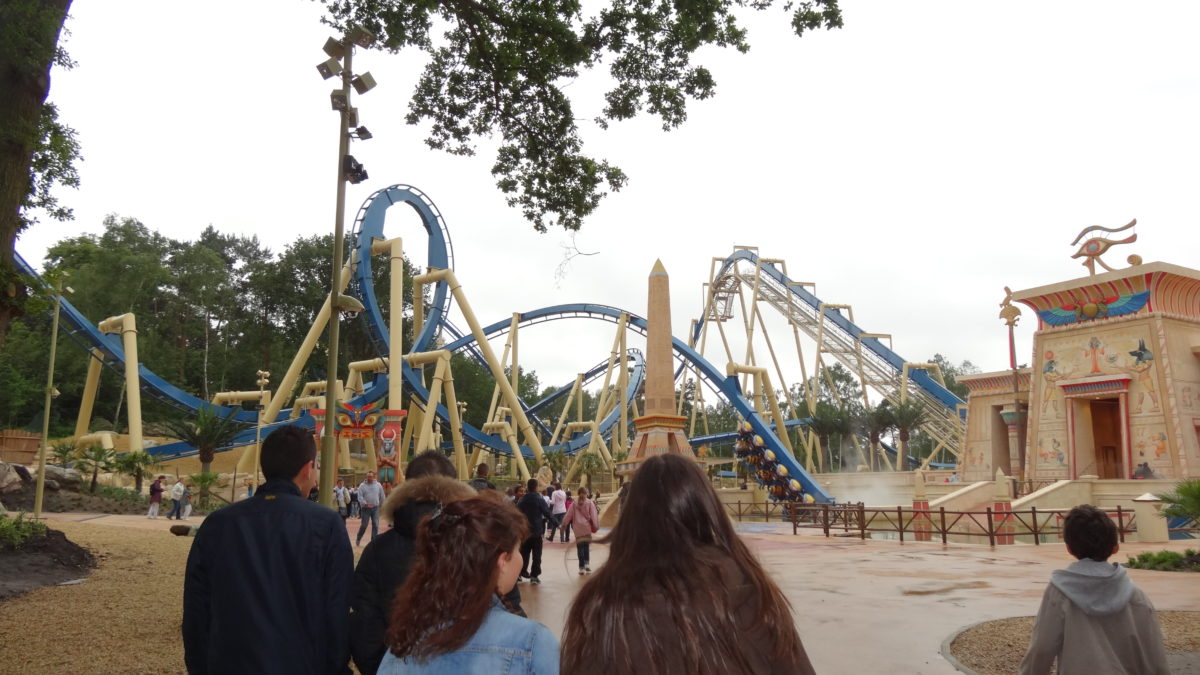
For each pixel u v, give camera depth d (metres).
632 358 78.56
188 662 4.38
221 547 4.30
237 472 50.12
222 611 4.18
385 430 44.97
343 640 4.33
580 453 63.62
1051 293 42.41
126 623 9.97
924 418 72.25
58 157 12.38
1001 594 13.77
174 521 29.19
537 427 82.50
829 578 16.14
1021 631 10.13
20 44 10.70
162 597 11.78
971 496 36.78
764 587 2.54
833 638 9.93
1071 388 41.19
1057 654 4.30
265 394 51.38
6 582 12.17
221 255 110.62
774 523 40.19
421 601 2.64
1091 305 40.94
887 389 75.19
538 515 14.84
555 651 2.67
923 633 10.23
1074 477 40.22
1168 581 14.95
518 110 17.97
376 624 4.60
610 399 77.81
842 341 77.81
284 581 4.23
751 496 52.34
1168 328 38.31
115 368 52.47
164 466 54.03
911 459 99.25
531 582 14.86
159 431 73.94
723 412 135.38
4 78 11.09
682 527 2.61
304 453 4.67
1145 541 25.53
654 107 17.59
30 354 71.94
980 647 9.25
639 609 2.40
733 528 2.73
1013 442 50.06
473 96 18.02
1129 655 4.16
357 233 53.66
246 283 101.62
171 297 90.50
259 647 4.07
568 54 16.44
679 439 43.34
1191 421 37.31
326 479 12.47
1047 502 33.78
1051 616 4.29
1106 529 4.29
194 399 53.59
